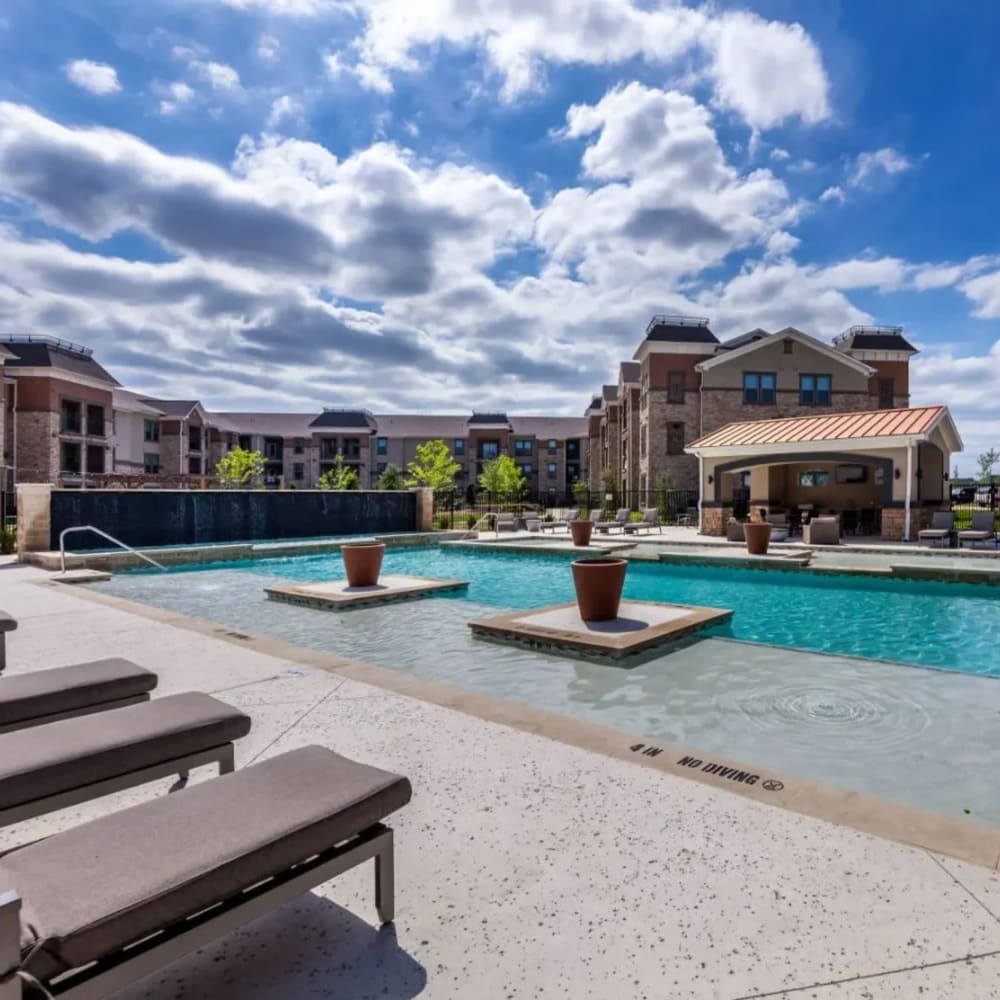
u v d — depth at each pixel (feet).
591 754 11.55
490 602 34.45
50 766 7.75
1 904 4.42
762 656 21.34
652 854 8.29
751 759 13.37
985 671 20.71
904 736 14.52
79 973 5.04
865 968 6.22
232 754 9.64
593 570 24.13
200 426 186.91
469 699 14.70
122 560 48.01
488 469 134.41
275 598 33.60
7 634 21.97
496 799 9.85
